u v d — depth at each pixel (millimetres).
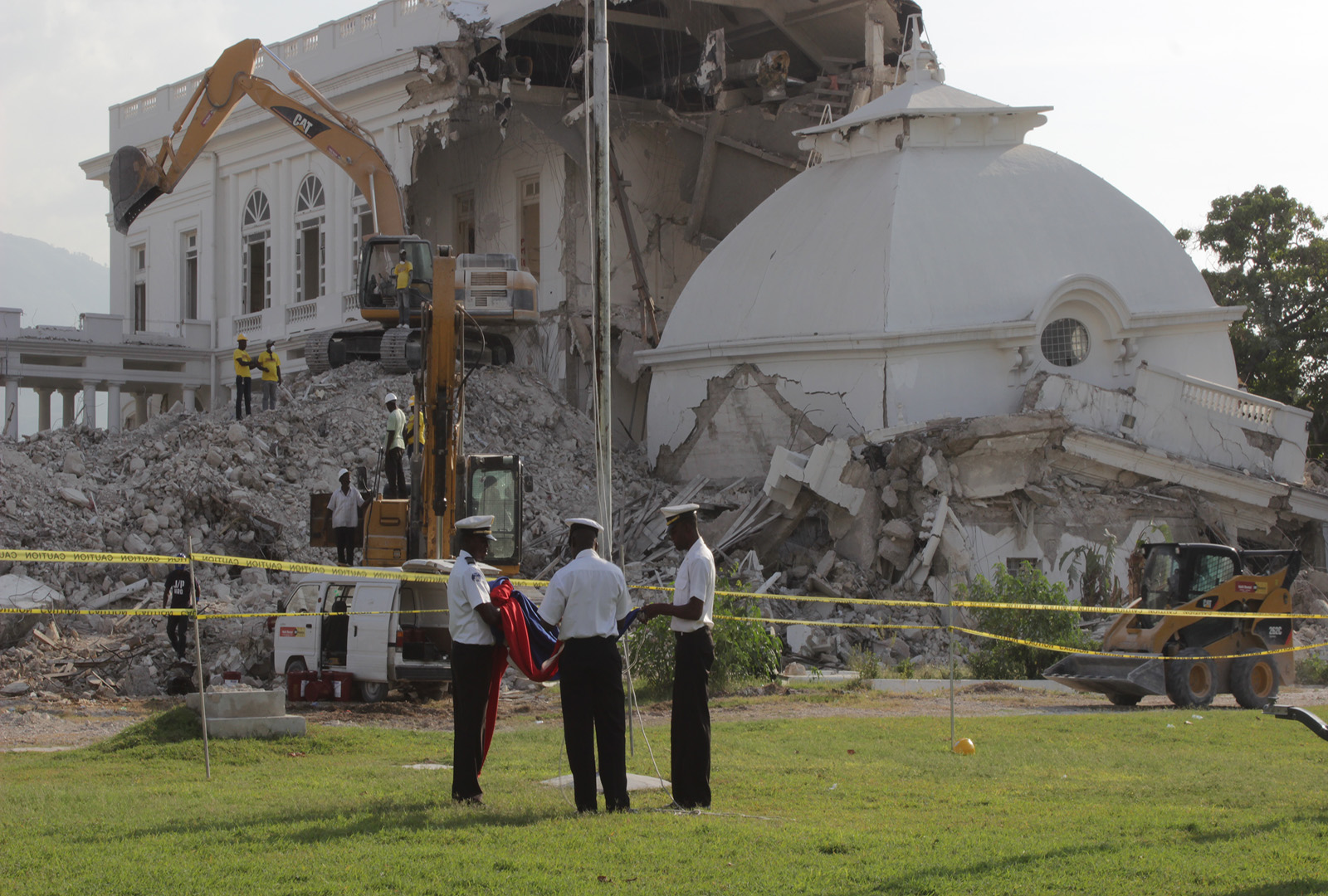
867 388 31188
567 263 41719
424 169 46438
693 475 34438
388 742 13328
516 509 19000
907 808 9523
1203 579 18453
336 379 33750
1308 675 22266
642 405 41969
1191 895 6805
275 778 10891
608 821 8641
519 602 9273
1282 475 30734
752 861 7457
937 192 33094
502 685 19688
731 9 46812
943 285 31672
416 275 34750
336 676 17516
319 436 29859
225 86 38031
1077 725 15016
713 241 44531
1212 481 29562
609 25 45969
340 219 46688
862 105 41156
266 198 50750
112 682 19438
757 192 44281
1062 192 33906
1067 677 18203
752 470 33125
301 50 48000
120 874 7070
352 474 28375
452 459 18578
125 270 58500
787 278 33750
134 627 21312
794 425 32375
